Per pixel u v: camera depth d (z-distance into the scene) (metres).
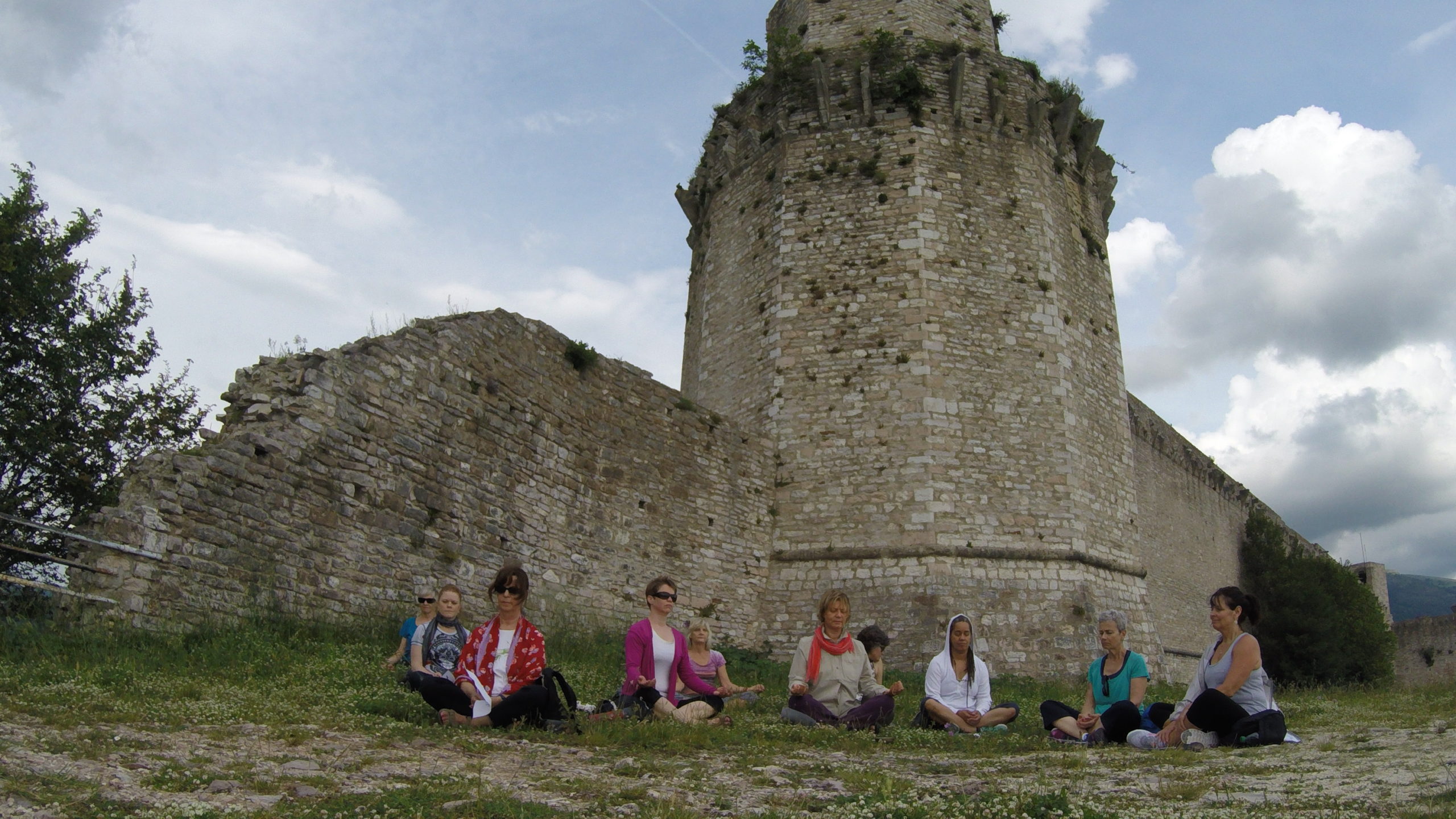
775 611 17.67
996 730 8.76
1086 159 21.89
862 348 18.70
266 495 10.57
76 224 16.89
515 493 14.23
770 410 19.02
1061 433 18.52
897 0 22.27
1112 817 4.32
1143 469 27.64
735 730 7.83
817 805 4.89
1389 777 5.04
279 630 9.88
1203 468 32.31
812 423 18.61
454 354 13.58
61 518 16.17
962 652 9.23
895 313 18.72
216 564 9.83
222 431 11.32
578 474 15.47
